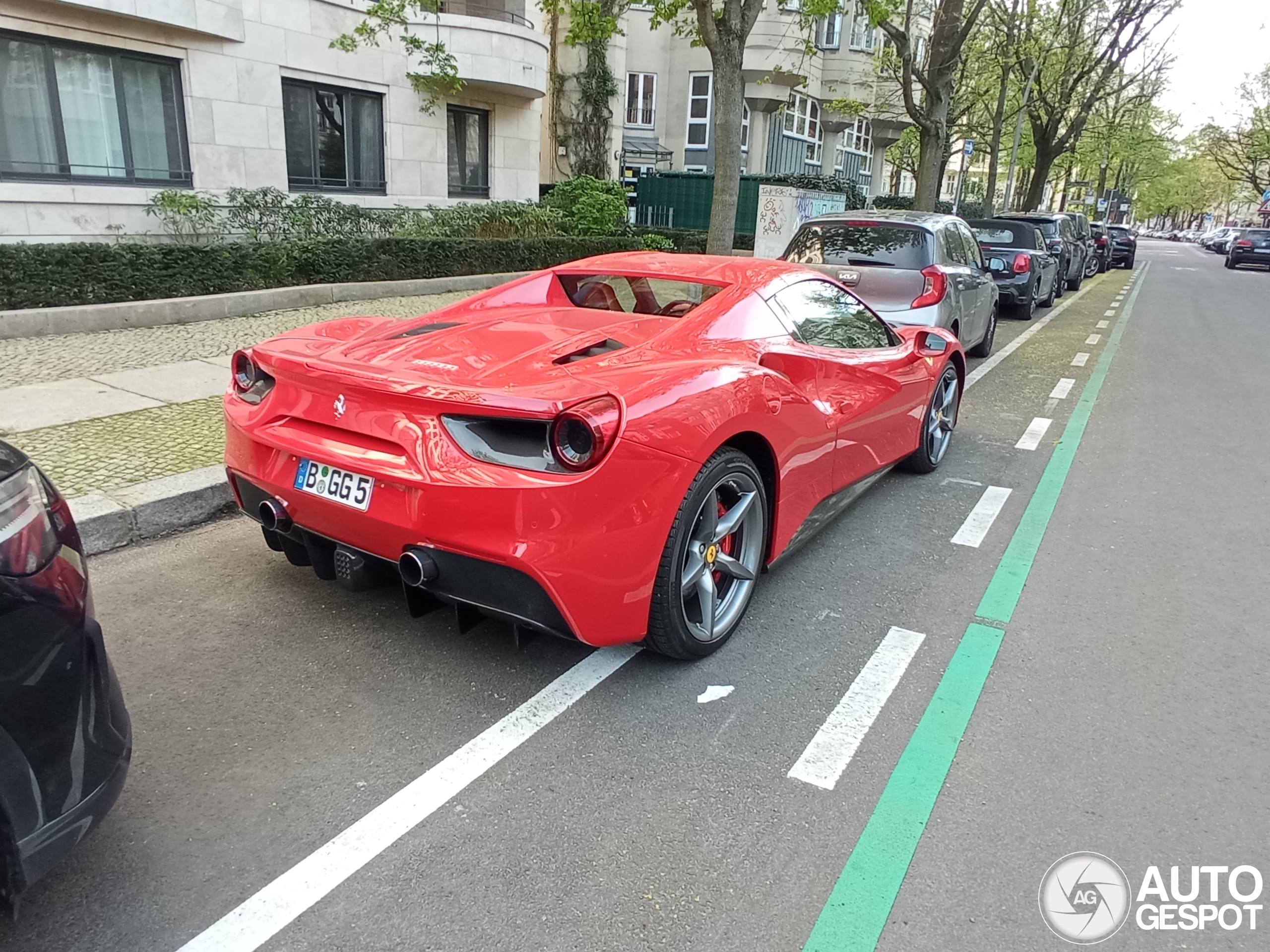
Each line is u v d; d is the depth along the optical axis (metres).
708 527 3.06
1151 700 3.05
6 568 1.59
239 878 2.12
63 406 5.62
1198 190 99.69
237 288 9.62
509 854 2.22
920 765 2.64
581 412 2.45
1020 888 2.16
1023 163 35.88
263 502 3.05
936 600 3.81
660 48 25.80
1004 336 11.92
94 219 10.48
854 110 22.19
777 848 2.28
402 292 11.25
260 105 12.20
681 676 3.11
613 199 16.97
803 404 3.50
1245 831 2.40
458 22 14.66
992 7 21.91
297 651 3.18
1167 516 4.96
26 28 9.59
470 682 3.02
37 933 1.93
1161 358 10.50
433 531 2.55
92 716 1.75
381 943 1.93
